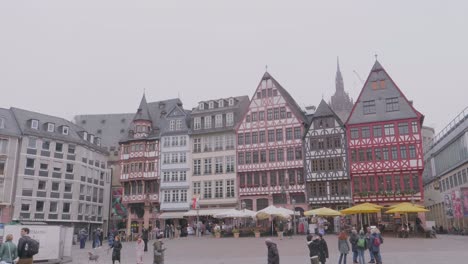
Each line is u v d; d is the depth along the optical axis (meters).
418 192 41.47
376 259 15.71
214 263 17.84
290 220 40.56
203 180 51.62
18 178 48.97
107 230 61.56
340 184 44.53
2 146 48.59
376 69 45.53
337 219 42.62
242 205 44.94
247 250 23.41
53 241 19.34
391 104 44.16
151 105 60.91
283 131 48.34
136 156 55.22
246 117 50.72
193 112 54.62
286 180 46.88
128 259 21.95
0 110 50.81
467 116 40.91
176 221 51.91
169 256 21.72
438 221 54.38
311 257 13.11
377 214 42.53
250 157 49.47
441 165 52.72
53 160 52.88
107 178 63.78
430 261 16.28
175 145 53.94
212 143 52.31
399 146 42.88
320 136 46.09
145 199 53.69
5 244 11.66
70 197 54.12
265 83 50.59
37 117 54.38
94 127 72.75
